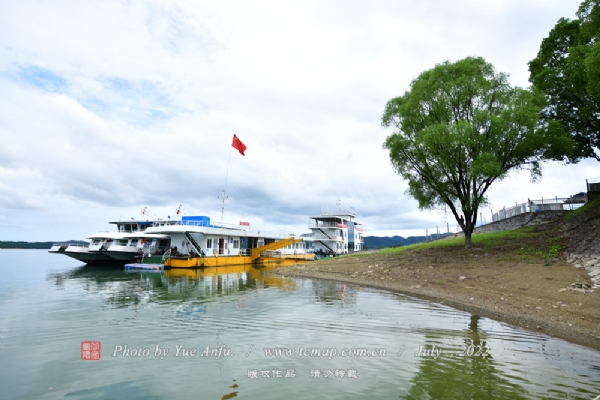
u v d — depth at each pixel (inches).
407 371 318.3
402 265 1056.2
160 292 800.9
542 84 1157.7
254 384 291.4
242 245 1964.8
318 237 2659.9
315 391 277.4
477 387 283.4
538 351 371.6
